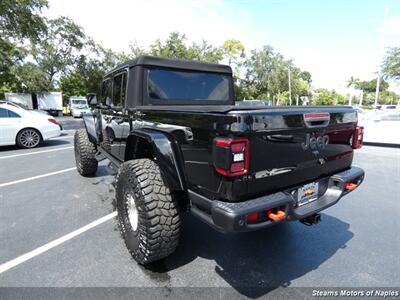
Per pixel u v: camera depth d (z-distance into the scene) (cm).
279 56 4084
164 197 222
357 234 310
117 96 356
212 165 189
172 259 259
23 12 1157
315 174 240
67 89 3884
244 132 174
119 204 268
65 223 327
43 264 245
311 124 216
